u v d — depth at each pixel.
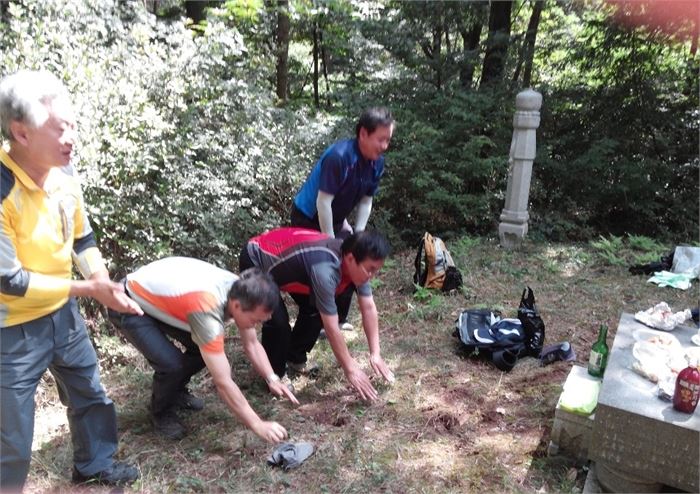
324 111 8.58
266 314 2.63
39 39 4.02
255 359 2.91
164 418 2.96
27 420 2.14
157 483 2.59
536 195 8.16
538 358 3.89
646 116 8.44
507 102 7.90
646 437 2.42
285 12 8.42
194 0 8.09
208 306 2.53
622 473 2.51
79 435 2.46
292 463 2.72
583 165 7.87
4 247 1.94
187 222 4.66
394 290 5.17
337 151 3.45
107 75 4.34
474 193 7.56
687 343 3.20
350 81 8.97
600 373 3.10
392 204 7.24
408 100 7.99
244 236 5.00
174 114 4.82
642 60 8.45
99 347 3.71
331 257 2.98
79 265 2.40
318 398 3.35
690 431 2.34
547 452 2.90
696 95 8.46
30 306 2.05
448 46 8.70
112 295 2.12
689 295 5.16
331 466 2.74
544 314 4.66
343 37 9.02
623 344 3.10
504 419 3.20
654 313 3.47
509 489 2.63
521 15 10.22
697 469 2.35
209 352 2.52
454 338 4.19
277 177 5.67
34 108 1.85
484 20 8.34
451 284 5.02
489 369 3.75
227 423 3.07
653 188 8.08
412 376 3.62
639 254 6.35
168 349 2.74
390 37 8.25
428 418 3.16
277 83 9.27
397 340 4.14
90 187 3.77
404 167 7.00
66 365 2.28
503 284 5.33
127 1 5.46
